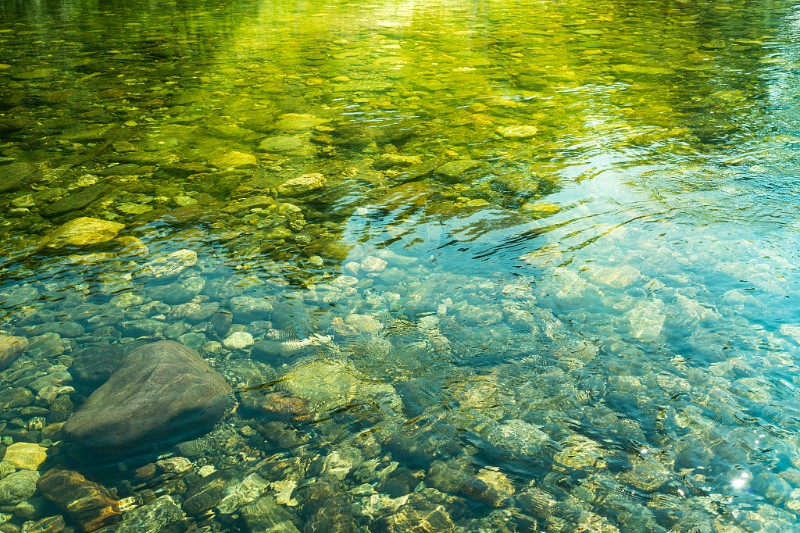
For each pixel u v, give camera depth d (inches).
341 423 145.2
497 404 149.2
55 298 195.9
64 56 519.2
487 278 202.8
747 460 130.7
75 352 172.2
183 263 215.2
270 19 716.0
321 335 177.8
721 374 156.1
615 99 385.4
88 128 348.2
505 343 171.5
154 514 122.7
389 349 170.9
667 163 285.9
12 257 218.1
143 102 395.9
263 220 243.4
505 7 787.4
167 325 183.5
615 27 626.5
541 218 239.0
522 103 381.7
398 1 858.1
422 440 139.2
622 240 221.6
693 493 123.8
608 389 152.6
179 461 135.3
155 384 150.0
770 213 237.5
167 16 740.0
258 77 454.6
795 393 149.0
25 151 313.7
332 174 283.6
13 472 132.3
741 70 443.5
